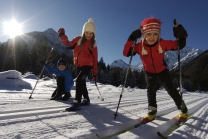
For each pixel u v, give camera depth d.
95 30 3.62
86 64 3.49
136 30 2.98
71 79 4.62
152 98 2.87
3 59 54.66
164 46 2.91
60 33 3.85
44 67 4.54
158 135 2.10
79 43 3.56
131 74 54.38
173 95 2.98
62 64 4.45
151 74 3.04
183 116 2.91
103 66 78.25
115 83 56.34
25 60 53.50
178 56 2.90
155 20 2.90
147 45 2.95
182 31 2.64
